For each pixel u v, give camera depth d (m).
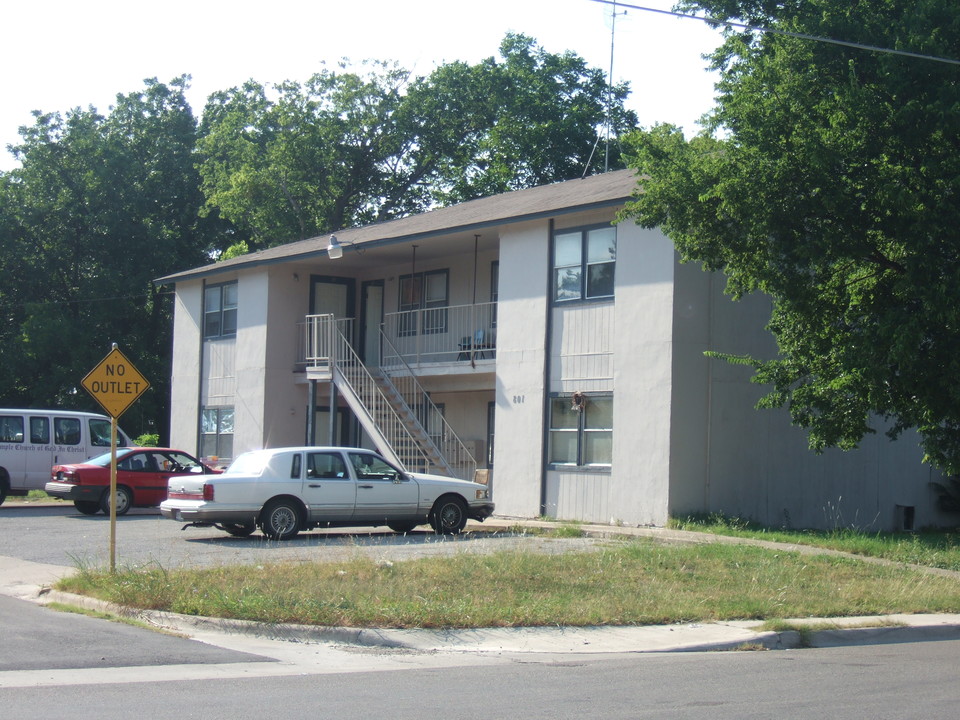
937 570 17.12
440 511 21.19
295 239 54.31
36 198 52.19
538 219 25.14
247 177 52.62
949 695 9.14
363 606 12.30
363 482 20.48
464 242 28.52
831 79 17.70
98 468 25.56
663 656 11.09
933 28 17.06
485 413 29.11
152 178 55.09
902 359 17.53
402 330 32.19
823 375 19.80
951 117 16.44
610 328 23.61
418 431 27.86
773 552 17.59
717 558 16.78
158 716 7.89
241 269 33.97
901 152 17.45
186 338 37.00
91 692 8.73
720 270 23.00
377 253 30.64
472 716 8.09
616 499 23.09
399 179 56.81
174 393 37.38
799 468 24.22
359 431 33.91
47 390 49.91
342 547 18.20
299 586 13.31
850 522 25.11
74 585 13.84
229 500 19.48
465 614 12.16
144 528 22.59
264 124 55.78
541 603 12.93
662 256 22.62
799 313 19.67
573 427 24.31
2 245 51.56
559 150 52.34
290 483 19.89
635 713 8.27
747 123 17.78
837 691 9.27
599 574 15.05
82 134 53.38
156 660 10.18
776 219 17.44
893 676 10.05
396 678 9.69
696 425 22.56
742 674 10.06
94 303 51.31
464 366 27.22
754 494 23.34
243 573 14.30
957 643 12.29
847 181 17.55
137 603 12.66
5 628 11.60
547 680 9.66
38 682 9.09
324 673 9.89
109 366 14.80
